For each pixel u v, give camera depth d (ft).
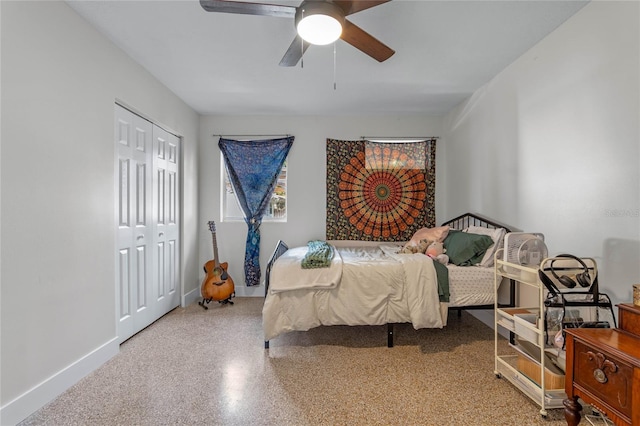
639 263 5.49
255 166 13.53
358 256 10.19
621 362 3.74
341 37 5.96
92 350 7.13
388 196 13.52
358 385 6.59
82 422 5.40
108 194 7.70
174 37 7.61
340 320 8.23
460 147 12.08
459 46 8.00
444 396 6.20
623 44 5.69
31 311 5.65
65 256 6.39
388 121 13.67
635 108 5.50
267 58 8.63
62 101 6.34
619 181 5.82
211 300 12.48
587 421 5.33
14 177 5.36
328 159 13.56
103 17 6.84
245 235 13.67
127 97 8.46
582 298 5.61
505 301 9.07
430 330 9.70
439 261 8.94
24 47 5.54
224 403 5.94
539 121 7.86
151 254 10.10
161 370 7.16
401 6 6.41
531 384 5.88
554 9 6.54
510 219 9.04
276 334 8.16
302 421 5.45
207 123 13.66
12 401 5.30
